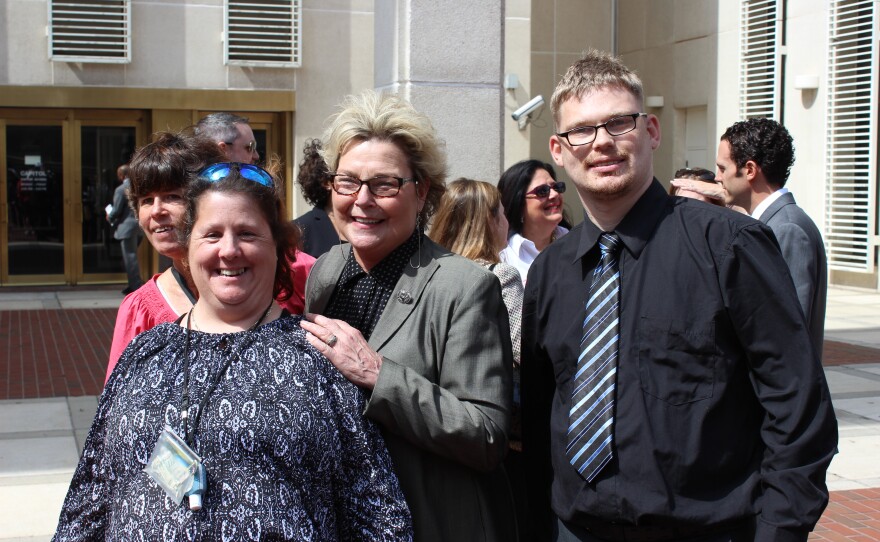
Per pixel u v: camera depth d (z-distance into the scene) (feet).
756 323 7.61
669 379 7.77
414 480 8.05
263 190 7.71
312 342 7.68
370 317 8.73
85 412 23.82
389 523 7.52
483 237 11.41
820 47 46.32
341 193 8.60
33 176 49.49
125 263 46.37
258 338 7.50
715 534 7.72
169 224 9.71
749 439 7.81
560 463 8.36
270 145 52.11
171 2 49.16
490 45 22.98
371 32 51.72
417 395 7.76
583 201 8.54
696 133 55.52
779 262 7.80
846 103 46.47
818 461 7.41
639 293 8.05
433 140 8.78
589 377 8.11
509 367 8.47
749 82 50.06
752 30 49.57
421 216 9.09
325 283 9.03
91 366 30.27
